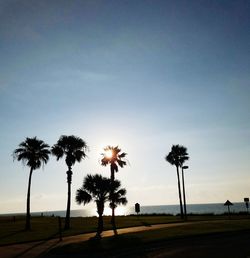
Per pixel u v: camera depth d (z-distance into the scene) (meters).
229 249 21.33
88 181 35.78
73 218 62.28
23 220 57.78
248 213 63.22
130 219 53.41
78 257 19.88
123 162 51.22
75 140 43.06
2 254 21.36
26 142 45.66
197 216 61.09
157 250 21.73
